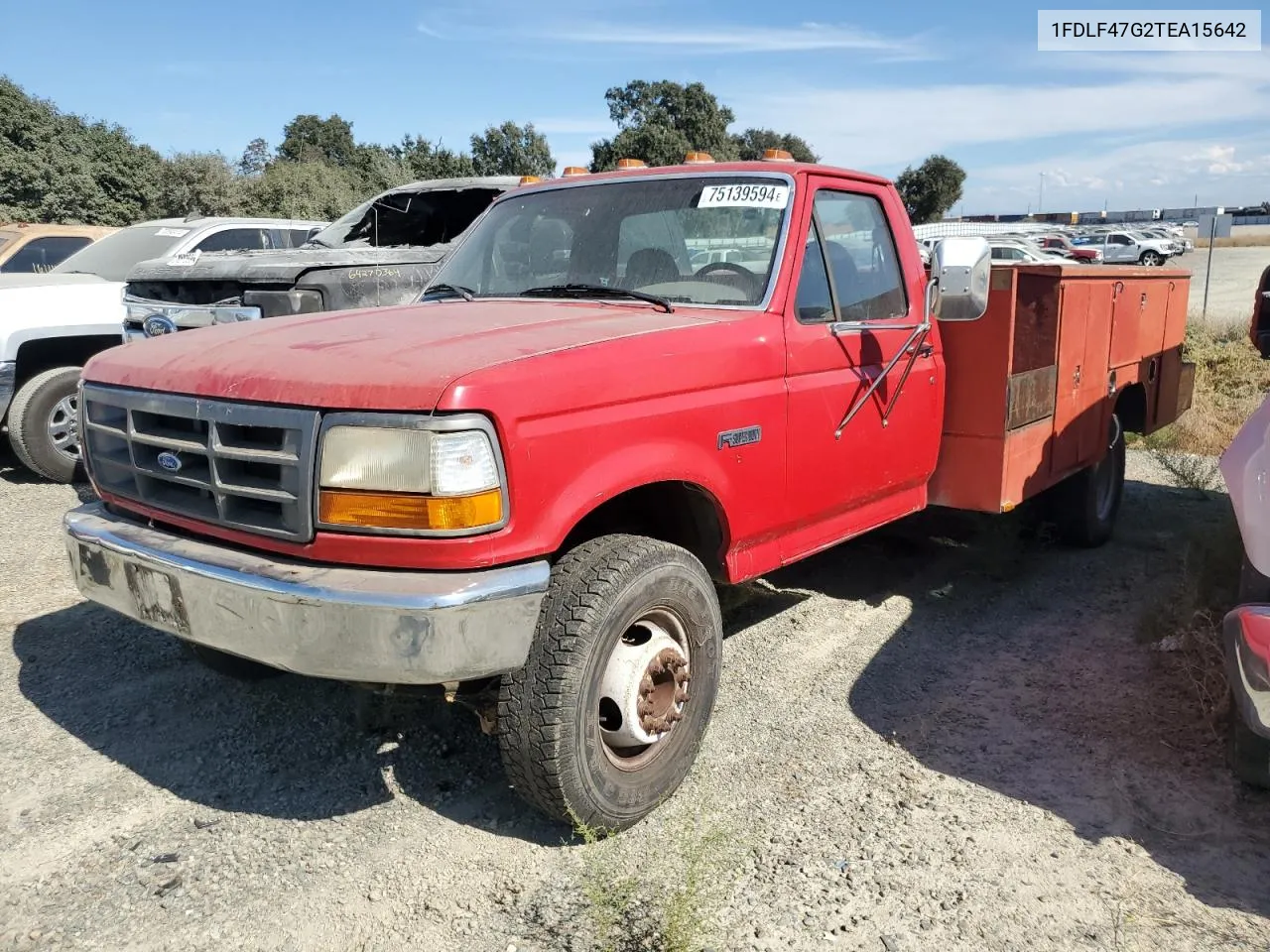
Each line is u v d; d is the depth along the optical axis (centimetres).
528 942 264
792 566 565
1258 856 299
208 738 371
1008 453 455
